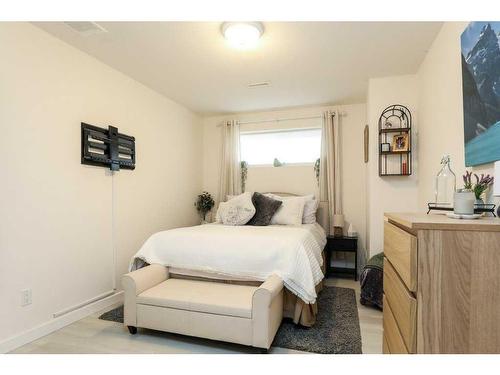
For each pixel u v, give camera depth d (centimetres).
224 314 194
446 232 94
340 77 320
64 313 238
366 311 264
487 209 122
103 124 282
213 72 308
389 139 313
